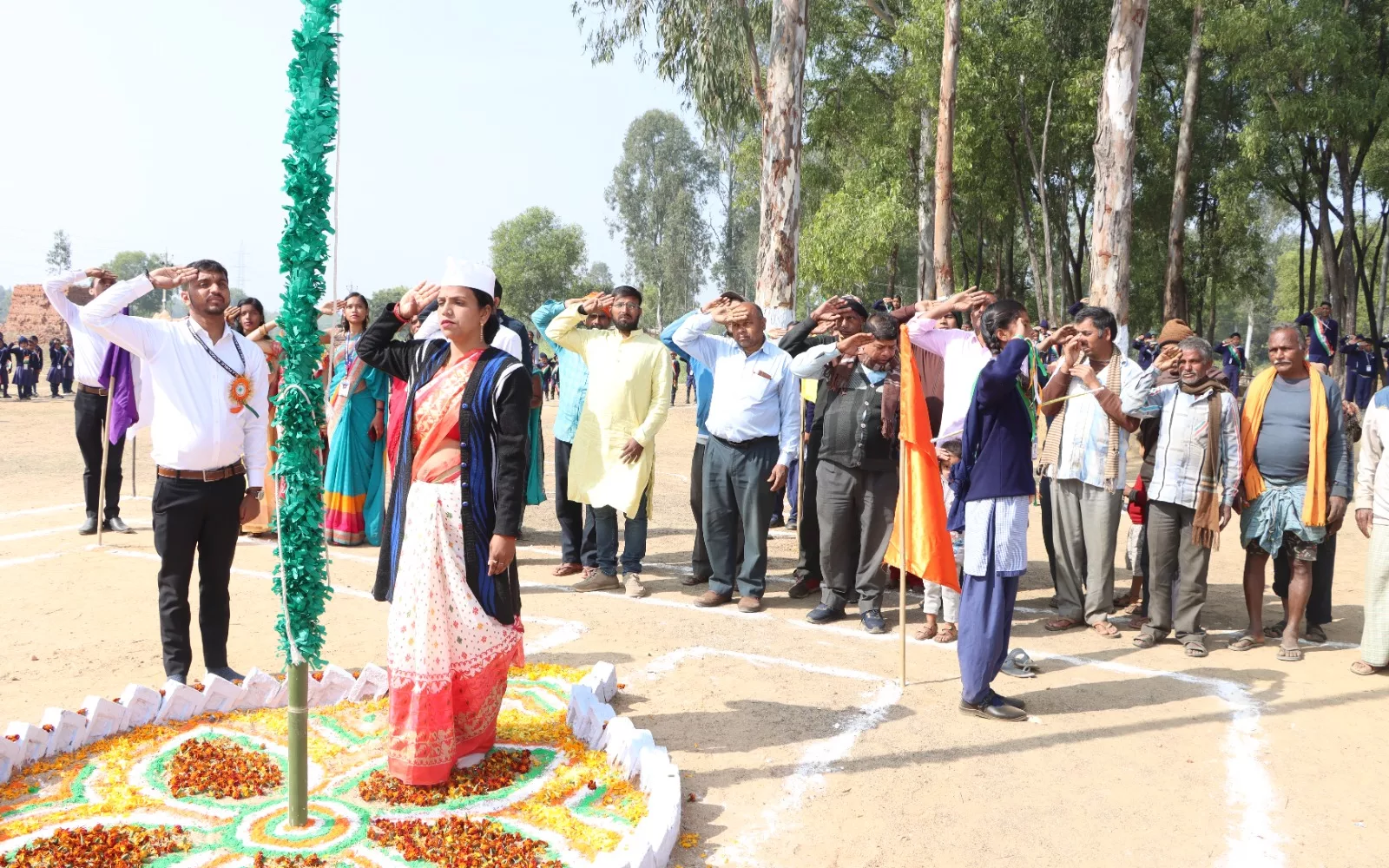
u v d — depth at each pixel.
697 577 7.97
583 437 7.58
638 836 3.57
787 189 14.29
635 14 18.77
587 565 8.10
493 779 4.09
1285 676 5.96
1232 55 26.17
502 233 86.12
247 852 3.51
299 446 3.70
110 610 6.66
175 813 3.80
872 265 27.38
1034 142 28.31
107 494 8.97
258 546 8.75
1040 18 24.12
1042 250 39.94
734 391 7.10
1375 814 4.14
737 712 5.18
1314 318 18.91
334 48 3.67
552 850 3.54
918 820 4.02
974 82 23.64
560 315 7.71
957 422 6.45
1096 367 6.81
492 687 4.20
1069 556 7.00
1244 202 29.92
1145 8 13.20
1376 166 30.84
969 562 5.14
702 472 7.43
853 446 6.66
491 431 4.05
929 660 6.14
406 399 4.18
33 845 3.43
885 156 27.98
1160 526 6.46
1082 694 5.59
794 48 14.14
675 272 74.81
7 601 6.84
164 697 4.70
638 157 78.44
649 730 4.84
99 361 8.77
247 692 4.92
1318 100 22.66
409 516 4.05
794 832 3.90
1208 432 6.29
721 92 19.28
